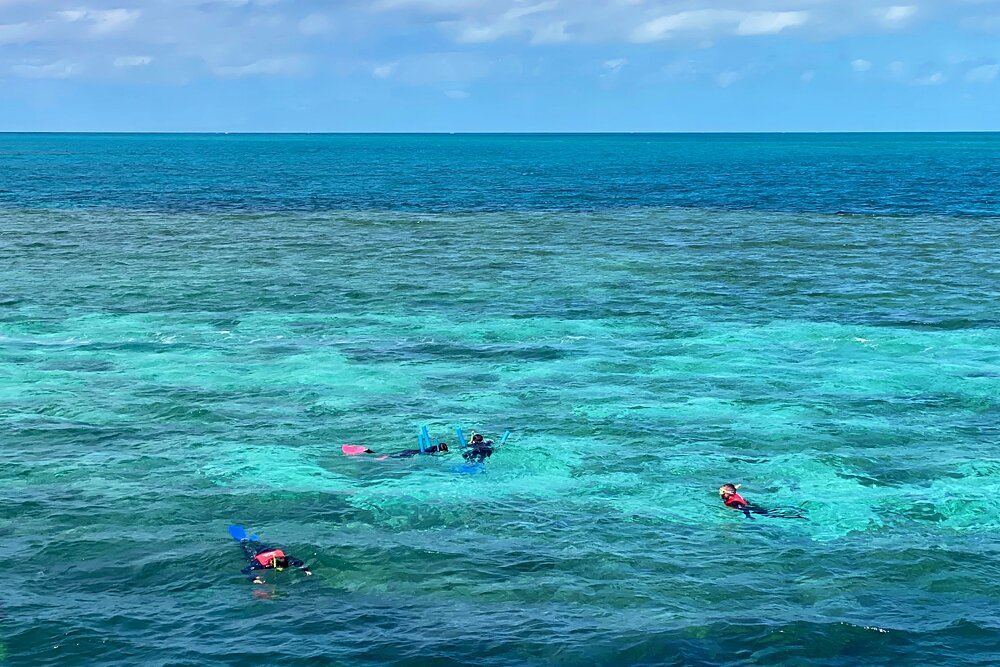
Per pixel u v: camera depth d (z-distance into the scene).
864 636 17.73
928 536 21.83
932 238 67.88
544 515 22.94
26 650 17.17
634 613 18.55
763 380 33.09
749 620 18.23
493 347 37.53
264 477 25.00
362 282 50.44
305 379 33.25
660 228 74.69
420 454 26.58
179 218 80.25
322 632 17.88
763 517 22.77
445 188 120.81
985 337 38.97
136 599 19.03
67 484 24.38
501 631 17.89
